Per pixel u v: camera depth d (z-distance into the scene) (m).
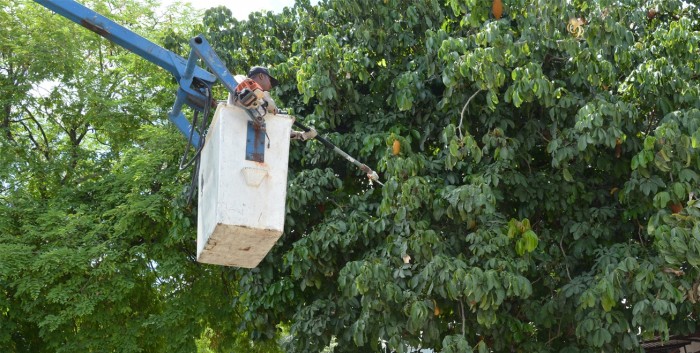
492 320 8.85
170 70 5.36
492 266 8.88
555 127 9.60
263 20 12.21
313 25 11.79
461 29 10.88
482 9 9.67
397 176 9.36
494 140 9.46
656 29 10.67
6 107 17.23
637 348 9.02
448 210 9.25
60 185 16.83
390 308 9.26
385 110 11.12
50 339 14.91
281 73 11.24
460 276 8.65
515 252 9.38
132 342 14.59
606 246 9.97
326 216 10.61
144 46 5.29
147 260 15.23
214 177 4.66
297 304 10.91
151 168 14.71
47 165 16.64
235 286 15.24
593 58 9.46
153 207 14.20
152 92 17.12
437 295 9.47
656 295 8.73
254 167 4.56
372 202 10.94
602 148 9.99
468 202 8.92
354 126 11.05
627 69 10.31
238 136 4.61
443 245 9.33
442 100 9.85
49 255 13.90
